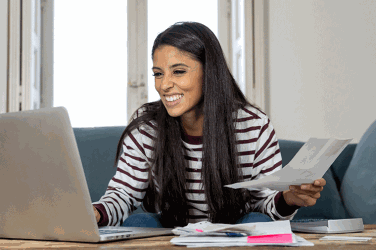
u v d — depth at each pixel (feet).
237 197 3.84
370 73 6.81
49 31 13.92
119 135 5.69
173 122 3.98
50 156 2.42
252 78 12.38
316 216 5.37
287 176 2.69
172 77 3.60
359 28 7.20
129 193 4.04
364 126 7.04
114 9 14.07
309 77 9.54
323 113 8.78
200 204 4.08
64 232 2.48
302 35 9.95
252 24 12.55
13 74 12.10
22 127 2.47
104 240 2.41
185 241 2.29
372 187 4.57
